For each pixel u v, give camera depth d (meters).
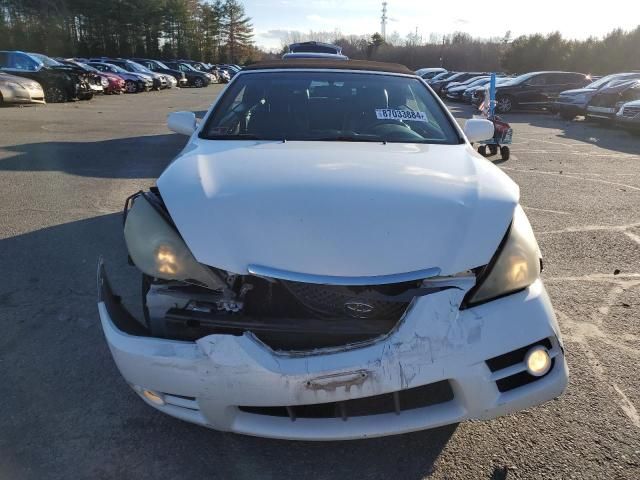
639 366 2.93
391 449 2.29
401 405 1.96
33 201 5.88
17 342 3.07
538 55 52.72
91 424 2.42
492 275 2.01
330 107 3.42
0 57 19.00
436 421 1.94
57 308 3.47
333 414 1.95
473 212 2.16
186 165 2.56
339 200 2.17
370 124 3.28
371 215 2.09
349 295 1.96
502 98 21.47
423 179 2.40
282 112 3.36
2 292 3.68
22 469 2.16
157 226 2.14
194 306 2.06
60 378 2.75
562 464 2.21
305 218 2.07
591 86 18.83
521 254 2.08
